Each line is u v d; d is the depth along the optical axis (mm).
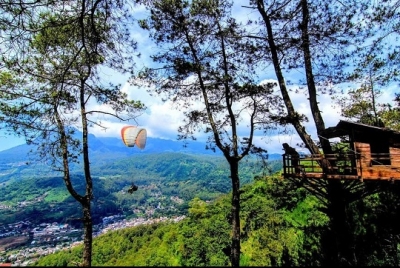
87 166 11750
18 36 9688
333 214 12297
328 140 13273
